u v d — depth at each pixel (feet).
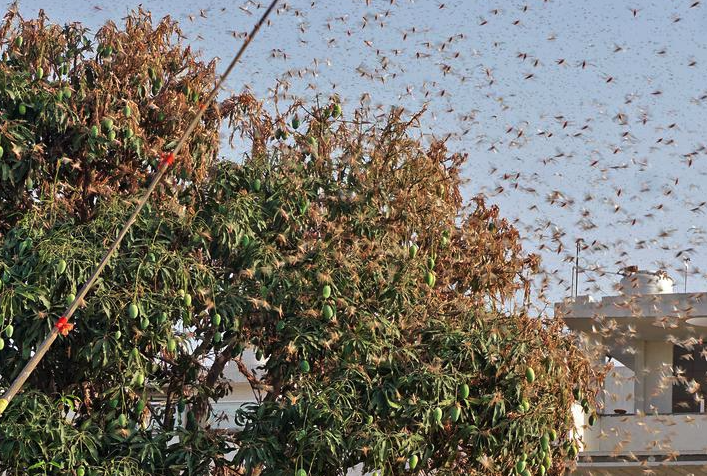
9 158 100.22
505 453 97.19
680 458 134.21
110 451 94.48
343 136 110.22
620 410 160.45
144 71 107.04
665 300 144.66
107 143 102.12
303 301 99.60
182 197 104.32
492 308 104.27
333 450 91.76
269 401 99.35
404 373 97.76
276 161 106.63
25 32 106.22
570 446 105.19
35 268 92.94
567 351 106.73
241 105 110.42
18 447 89.81
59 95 101.76
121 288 93.97
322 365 100.89
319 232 107.65
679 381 158.92
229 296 98.68
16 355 95.81
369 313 99.66
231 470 100.53
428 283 105.60
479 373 98.89
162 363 106.11
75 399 99.55
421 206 108.88
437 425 95.55
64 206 100.78
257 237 103.50
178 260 95.45
